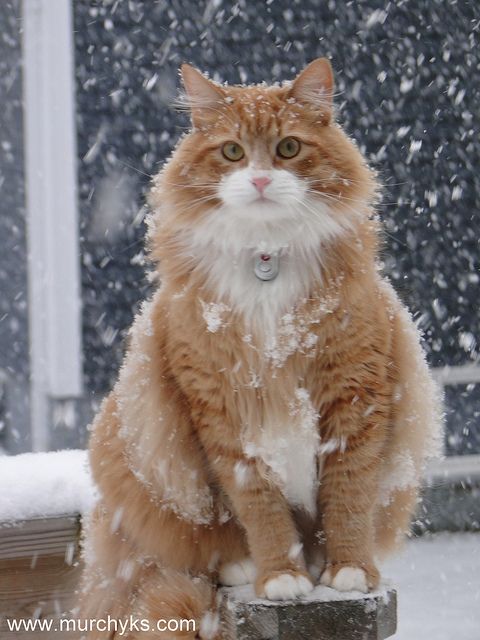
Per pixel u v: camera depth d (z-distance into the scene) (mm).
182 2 7629
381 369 2852
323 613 2379
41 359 7504
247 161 2982
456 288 7797
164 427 2973
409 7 7887
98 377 7430
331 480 2895
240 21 7703
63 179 7320
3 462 3199
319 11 7801
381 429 2879
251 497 2885
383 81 7809
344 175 3000
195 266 2943
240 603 2432
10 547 2887
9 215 7996
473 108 7910
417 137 7820
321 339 2805
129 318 7480
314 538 3076
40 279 7508
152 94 7539
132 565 3074
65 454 3430
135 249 7508
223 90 3115
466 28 7926
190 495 2998
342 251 2891
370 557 2857
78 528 2953
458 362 7727
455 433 7684
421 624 5141
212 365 2844
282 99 3092
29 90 7531
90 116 7461
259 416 2857
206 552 3072
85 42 7449
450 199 7832
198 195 2988
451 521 7254
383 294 3033
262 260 2889
